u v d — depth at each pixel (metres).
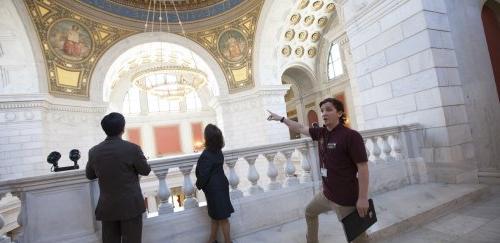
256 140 16.11
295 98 21.91
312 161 4.43
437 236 3.23
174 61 19.83
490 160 5.37
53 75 12.64
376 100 6.32
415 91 5.44
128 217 2.38
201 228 3.57
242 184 14.41
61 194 2.95
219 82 16.66
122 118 2.61
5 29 11.22
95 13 13.42
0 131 11.09
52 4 11.94
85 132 13.76
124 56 15.70
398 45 5.71
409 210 3.80
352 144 2.20
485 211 3.82
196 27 15.93
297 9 14.69
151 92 15.69
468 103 5.32
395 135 5.41
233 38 16.05
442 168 5.05
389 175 5.10
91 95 14.03
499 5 6.56
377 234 3.21
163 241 3.32
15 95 11.22
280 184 4.18
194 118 24.00
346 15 6.98
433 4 5.30
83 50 13.63
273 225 3.95
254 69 15.86
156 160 3.44
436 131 5.13
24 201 2.82
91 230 3.04
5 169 11.02
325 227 3.59
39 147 11.56
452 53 5.32
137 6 14.48
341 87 17.50
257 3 14.60
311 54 18.44
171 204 3.51
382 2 5.96
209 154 3.25
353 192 2.29
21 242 2.75
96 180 3.19
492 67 6.21
